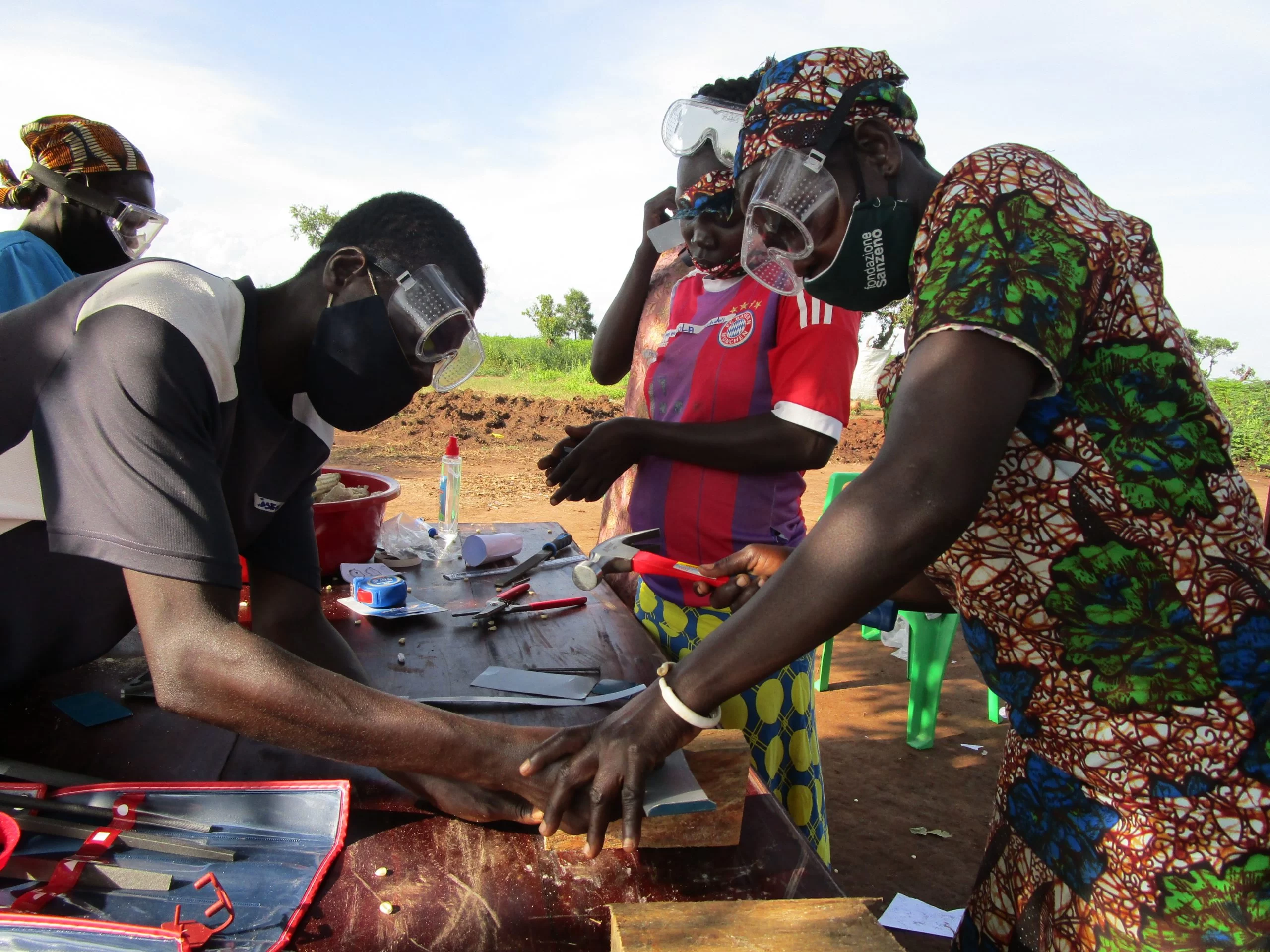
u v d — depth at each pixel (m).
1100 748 1.13
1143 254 1.03
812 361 1.90
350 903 1.09
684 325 2.18
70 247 2.86
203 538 1.14
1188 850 1.09
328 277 1.41
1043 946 1.25
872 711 4.45
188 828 1.22
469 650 1.94
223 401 1.31
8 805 1.17
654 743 1.13
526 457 12.40
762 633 1.02
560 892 1.13
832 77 1.14
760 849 1.25
